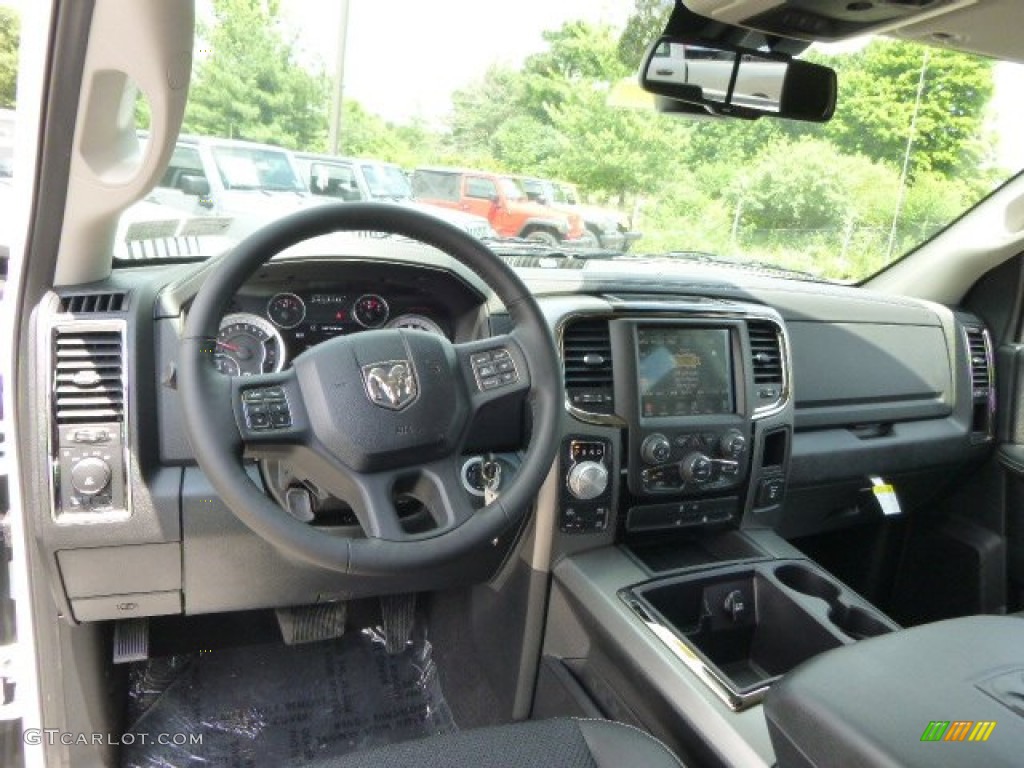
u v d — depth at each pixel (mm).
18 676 1596
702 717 1345
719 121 1926
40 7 1104
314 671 2166
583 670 1687
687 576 1697
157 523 1495
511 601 1843
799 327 2184
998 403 2514
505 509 1214
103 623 1814
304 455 1187
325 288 1661
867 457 2266
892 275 2727
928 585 2633
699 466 1743
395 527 1167
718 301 1896
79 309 1433
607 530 1736
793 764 1086
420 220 1238
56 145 1225
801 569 1799
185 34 1110
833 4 1347
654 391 1724
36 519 1444
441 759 1061
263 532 1098
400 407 1174
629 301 1750
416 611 2301
